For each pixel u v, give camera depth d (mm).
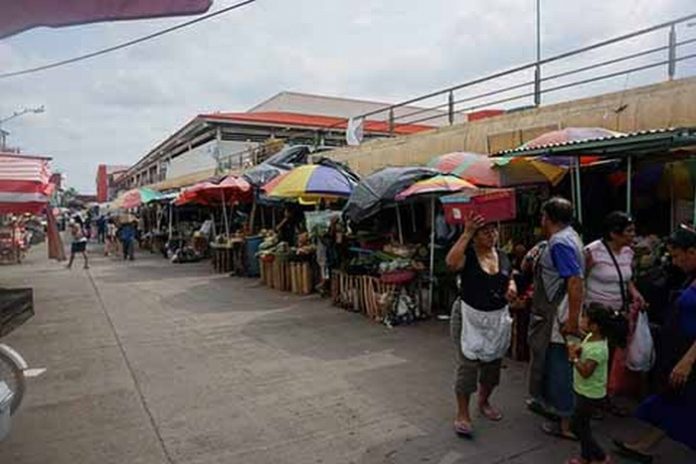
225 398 5367
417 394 5379
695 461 3943
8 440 4469
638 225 7504
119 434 4559
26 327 8898
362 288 9391
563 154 5895
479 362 4383
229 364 6539
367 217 8961
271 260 12758
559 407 4336
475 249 4398
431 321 8648
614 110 8180
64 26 2594
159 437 4488
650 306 4918
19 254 21344
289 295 11617
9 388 4586
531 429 4512
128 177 62812
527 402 5059
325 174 10891
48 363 6750
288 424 4703
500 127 10312
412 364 6395
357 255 10422
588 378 3768
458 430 4406
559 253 4098
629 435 4320
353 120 16641
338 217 10883
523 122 9789
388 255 9133
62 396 5512
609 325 3852
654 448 4160
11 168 9688
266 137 29891
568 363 4285
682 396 3617
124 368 6465
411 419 4762
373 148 14148
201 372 6238
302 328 8414
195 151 33250
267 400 5289
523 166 6855
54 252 12938
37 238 32938
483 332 4348
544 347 4422
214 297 11602
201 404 5215
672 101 7473
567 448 4172
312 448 4242
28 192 9625
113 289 13172
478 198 5172
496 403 5062
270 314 9586
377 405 5102
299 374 6090
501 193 5320
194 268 17656
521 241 8398
